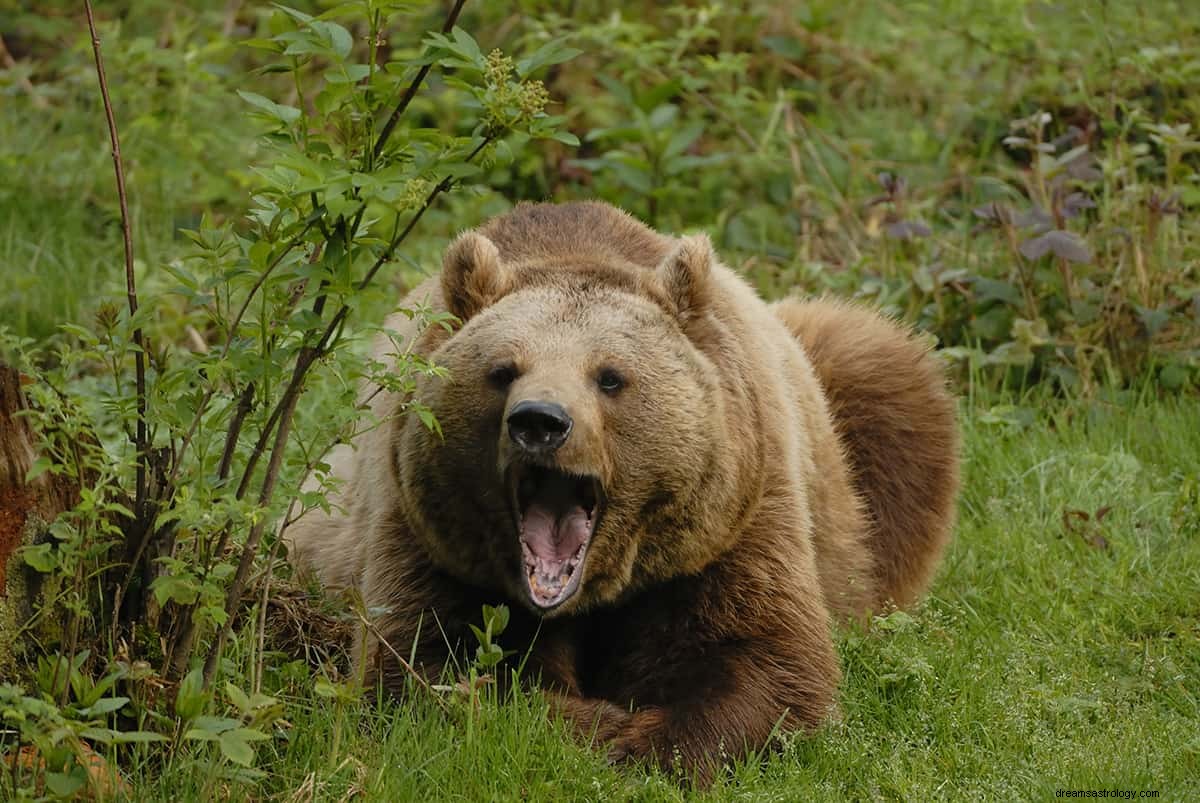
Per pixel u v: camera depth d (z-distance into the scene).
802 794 8.97
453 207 18.92
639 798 8.99
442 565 10.06
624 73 20.02
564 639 10.37
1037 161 16.20
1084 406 14.79
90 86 20.16
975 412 14.76
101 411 13.62
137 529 8.83
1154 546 12.62
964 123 19.30
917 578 12.73
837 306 13.63
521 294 10.08
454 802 8.64
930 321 15.91
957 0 20.17
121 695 8.71
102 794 8.03
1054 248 14.89
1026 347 15.17
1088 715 10.16
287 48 8.16
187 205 18.59
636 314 9.94
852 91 20.67
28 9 22.39
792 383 11.76
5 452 8.40
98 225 18.22
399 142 8.63
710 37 20.91
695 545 9.95
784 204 18.77
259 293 11.51
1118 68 18.42
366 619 9.35
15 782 7.93
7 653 8.47
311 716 9.29
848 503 12.22
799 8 21.39
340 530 11.73
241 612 10.12
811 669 10.13
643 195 18.73
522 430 8.91
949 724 9.91
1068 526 12.73
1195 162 17.69
